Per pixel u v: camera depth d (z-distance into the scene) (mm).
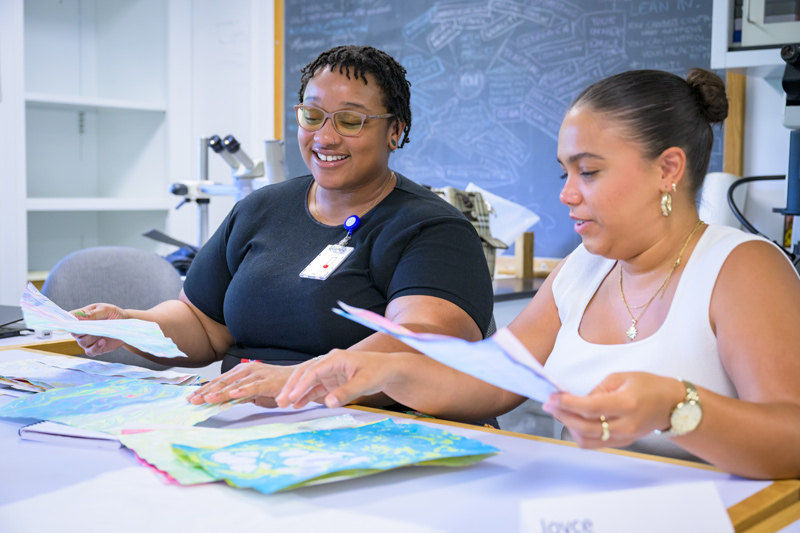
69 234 4586
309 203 1730
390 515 730
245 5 4230
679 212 1072
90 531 690
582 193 1042
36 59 4359
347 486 809
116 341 1508
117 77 4562
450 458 877
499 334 661
